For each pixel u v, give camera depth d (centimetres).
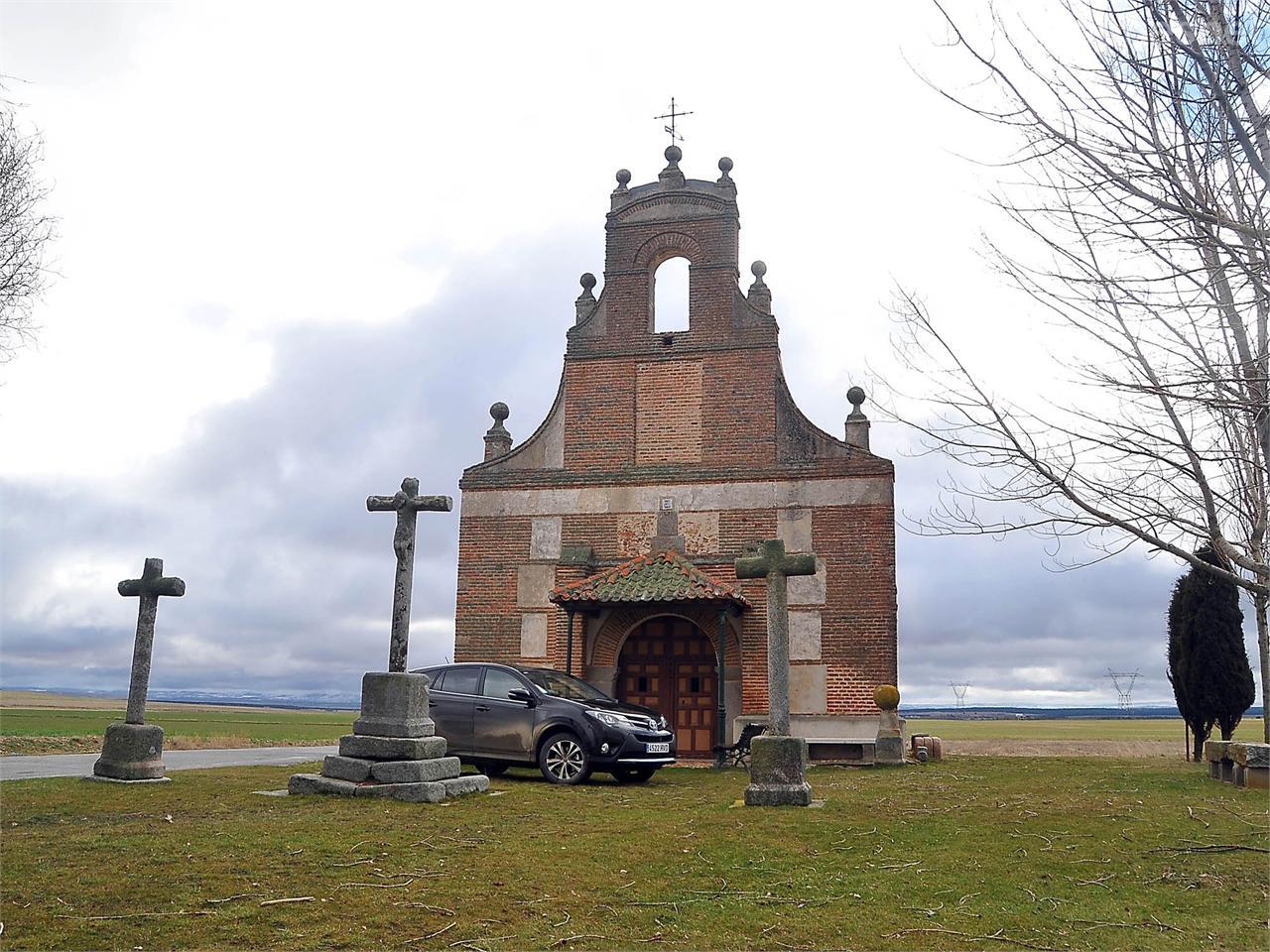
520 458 2252
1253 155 588
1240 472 773
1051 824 1066
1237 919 709
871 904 739
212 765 1875
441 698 1606
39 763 1805
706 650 2094
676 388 2200
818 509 2070
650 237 2280
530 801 1234
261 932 636
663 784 1518
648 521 2144
